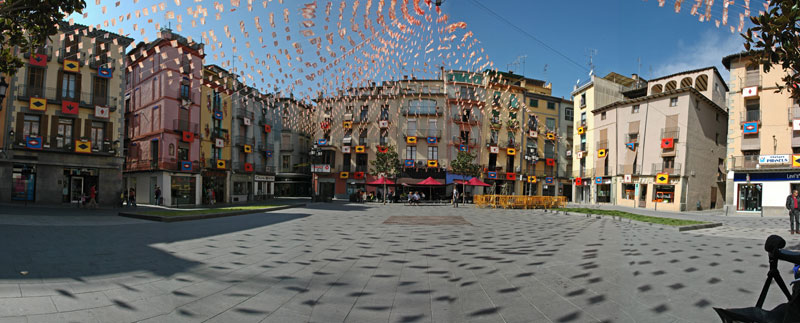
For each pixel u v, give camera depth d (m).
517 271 5.55
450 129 43.03
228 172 36.66
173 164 30.02
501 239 9.16
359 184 43.53
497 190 44.72
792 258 2.03
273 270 5.55
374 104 43.38
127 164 33.28
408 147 43.09
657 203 32.84
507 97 44.09
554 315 3.65
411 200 34.75
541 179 46.53
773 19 4.16
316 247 7.68
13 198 21.53
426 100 42.81
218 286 4.66
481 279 5.09
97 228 10.70
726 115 37.44
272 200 40.97
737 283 4.75
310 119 44.75
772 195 24.88
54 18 7.63
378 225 12.62
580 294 4.32
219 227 11.52
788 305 1.97
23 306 3.68
